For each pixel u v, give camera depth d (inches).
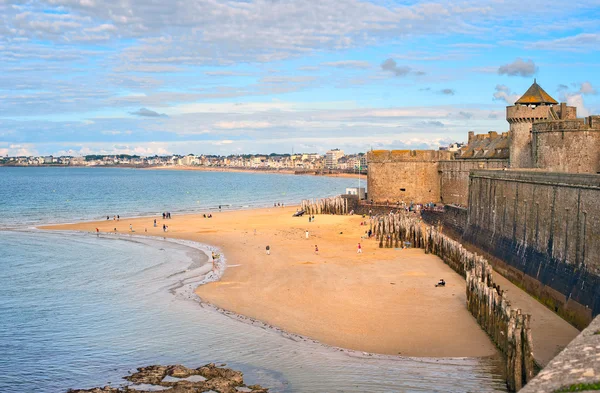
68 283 2470.5
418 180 4960.6
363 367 1424.7
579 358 756.6
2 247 3518.7
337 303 2030.0
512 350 1254.9
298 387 1306.6
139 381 1346.0
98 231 4217.5
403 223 3390.7
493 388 1270.9
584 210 1600.6
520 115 3501.5
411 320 1812.3
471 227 2994.6
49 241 3779.5
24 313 1978.3
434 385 1293.1
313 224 4475.9
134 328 1792.6
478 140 5088.6
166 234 4062.5
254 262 2874.0
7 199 7770.7
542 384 692.7
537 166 2783.0
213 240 3732.8
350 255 3019.2
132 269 2778.1
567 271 1699.1
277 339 1664.6
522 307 1797.5
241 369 1434.5
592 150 2566.4
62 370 1443.2
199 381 1337.4
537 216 1985.7
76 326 1820.9
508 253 2284.7
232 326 1796.3
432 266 2669.8
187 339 1676.9
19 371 1433.3
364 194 5743.1
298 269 2647.6
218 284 2377.0
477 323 1761.8
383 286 2265.0
